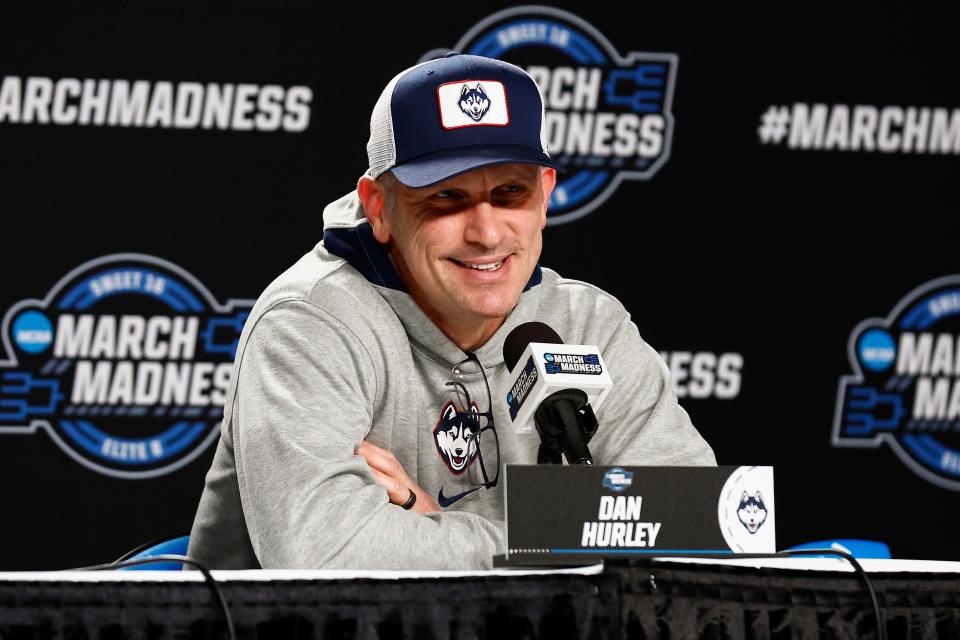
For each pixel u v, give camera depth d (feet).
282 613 13.02
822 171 44.11
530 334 19.94
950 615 14.66
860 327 44.04
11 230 41.81
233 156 42.70
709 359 43.78
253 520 21.04
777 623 14.28
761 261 43.88
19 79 41.86
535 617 13.60
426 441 23.77
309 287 23.04
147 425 42.34
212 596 12.92
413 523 19.58
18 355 41.86
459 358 23.89
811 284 44.01
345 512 19.66
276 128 42.86
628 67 43.88
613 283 43.73
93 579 12.77
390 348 23.17
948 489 43.78
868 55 44.29
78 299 42.11
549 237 43.65
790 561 15.46
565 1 43.75
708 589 14.19
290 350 22.11
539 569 14.75
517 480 14.61
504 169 22.09
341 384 21.95
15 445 41.78
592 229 43.75
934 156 44.24
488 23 43.55
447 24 43.47
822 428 43.83
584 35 43.80
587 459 17.62
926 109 44.24
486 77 22.45
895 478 43.78
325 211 24.88
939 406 43.96
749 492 15.31
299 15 42.91
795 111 44.11
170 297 42.47
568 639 13.61
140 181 42.32
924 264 44.19
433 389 23.95
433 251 22.17
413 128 22.13
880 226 44.16
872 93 44.24
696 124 43.96
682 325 43.75
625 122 43.83
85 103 42.14
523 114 22.52
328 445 20.86
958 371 43.91
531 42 43.70
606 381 18.13
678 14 44.01
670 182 43.86
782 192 44.01
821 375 43.91
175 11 42.47
